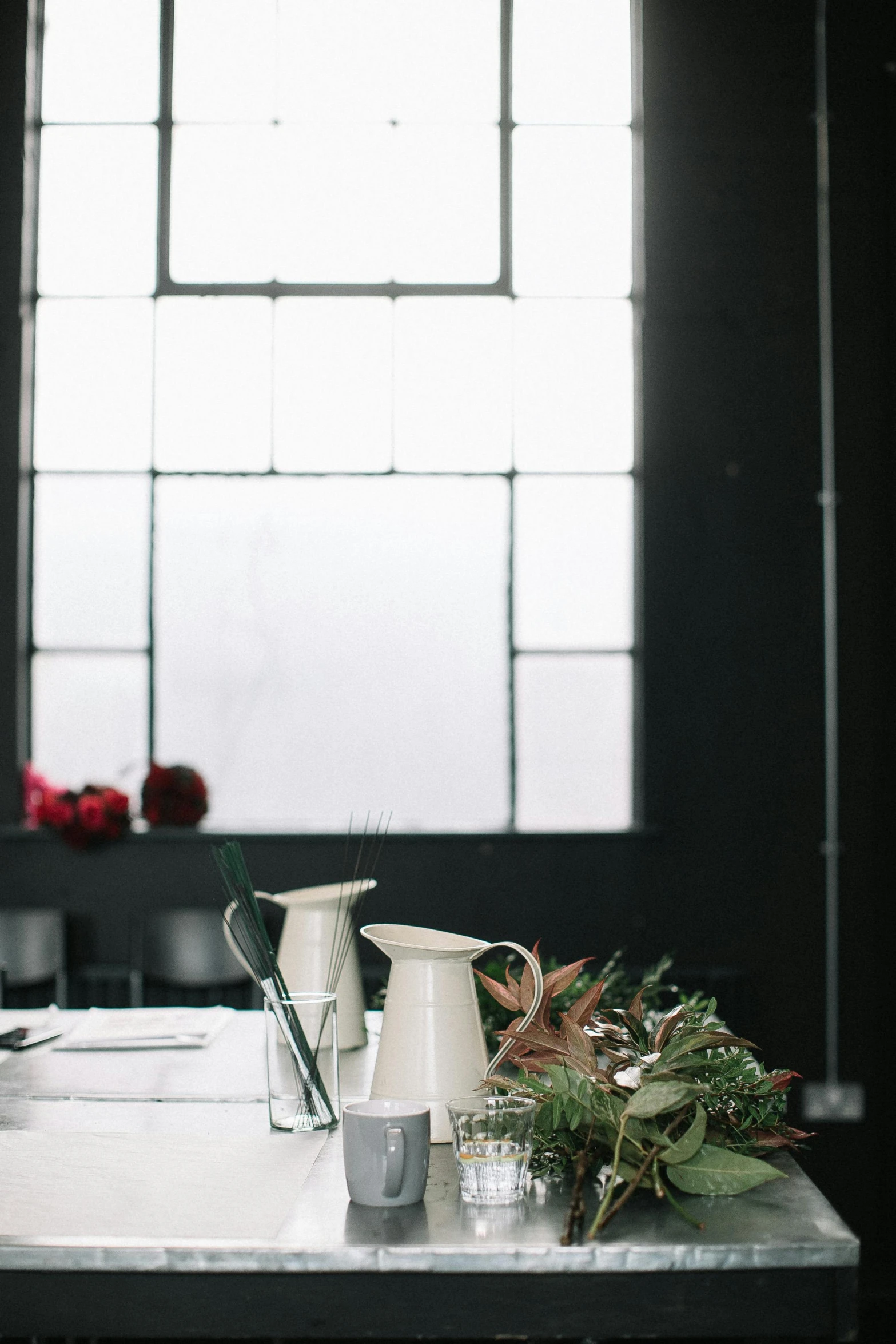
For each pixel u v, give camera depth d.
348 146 3.89
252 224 3.89
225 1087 1.65
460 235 3.88
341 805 3.80
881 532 3.65
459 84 3.90
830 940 3.58
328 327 3.87
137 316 3.87
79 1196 1.19
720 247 3.71
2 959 3.38
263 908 3.59
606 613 3.83
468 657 3.82
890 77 3.70
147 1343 2.66
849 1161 3.49
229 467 3.85
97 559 3.84
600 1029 1.39
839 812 3.61
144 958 3.37
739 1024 3.47
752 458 3.68
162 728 3.82
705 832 3.63
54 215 3.89
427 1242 1.07
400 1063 1.40
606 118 3.89
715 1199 1.20
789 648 3.65
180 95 3.91
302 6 3.91
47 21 3.92
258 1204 1.17
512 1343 1.98
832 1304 1.08
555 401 3.85
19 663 3.74
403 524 3.84
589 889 3.62
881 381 3.67
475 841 3.63
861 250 3.69
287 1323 1.08
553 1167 1.26
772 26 3.73
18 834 3.62
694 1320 1.07
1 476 3.75
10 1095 1.61
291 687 3.82
